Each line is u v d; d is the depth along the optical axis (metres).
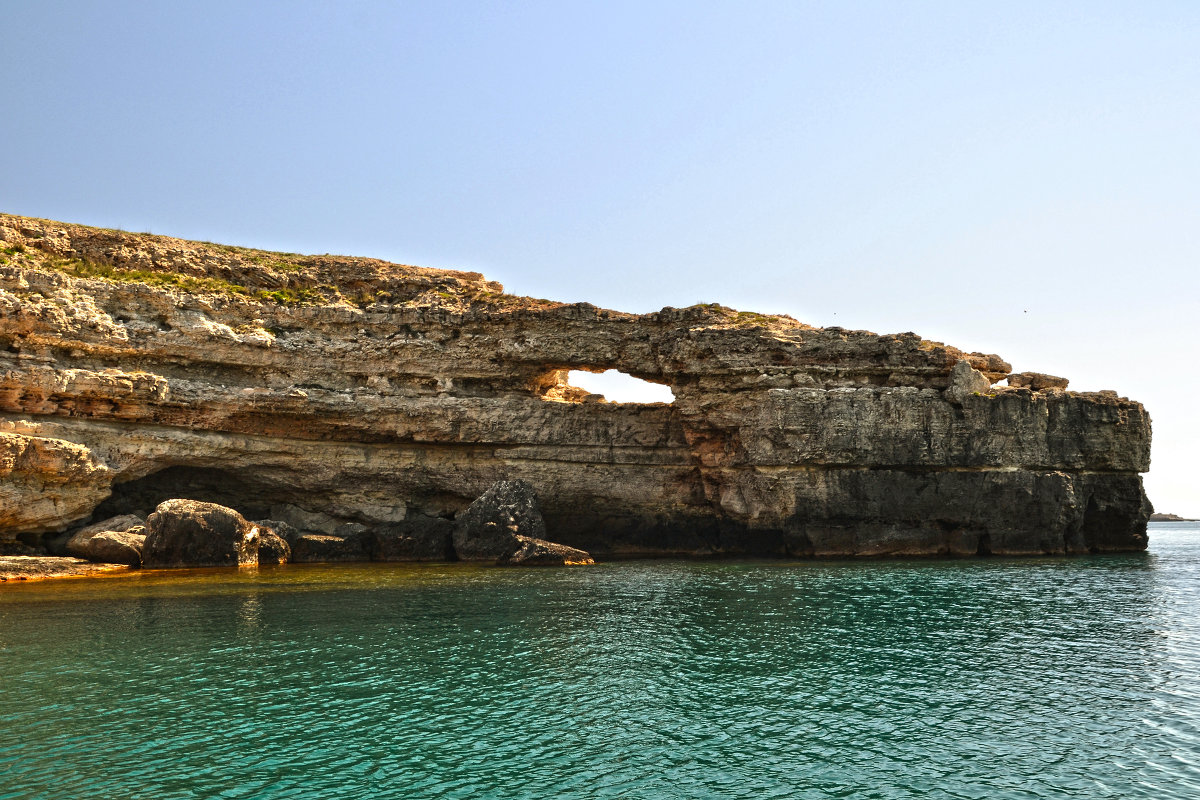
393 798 19.67
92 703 25.59
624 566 57.38
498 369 66.88
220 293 62.41
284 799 19.50
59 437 52.88
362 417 63.09
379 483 64.75
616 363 67.19
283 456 62.03
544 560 58.00
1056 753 22.38
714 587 47.12
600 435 67.31
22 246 60.06
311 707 25.52
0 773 20.56
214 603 41.16
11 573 48.19
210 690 26.95
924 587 47.22
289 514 64.06
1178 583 49.53
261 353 61.19
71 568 50.66
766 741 23.17
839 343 63.12
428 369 65.50
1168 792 20.02
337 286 69.12
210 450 59.22
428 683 27.97
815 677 29.02
